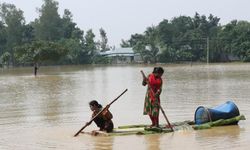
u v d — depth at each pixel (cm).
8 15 11656
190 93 2470
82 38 12369
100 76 4778
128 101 2167
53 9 12325
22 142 1225
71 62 11519
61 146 1155
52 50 7106
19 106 2075
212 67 6925
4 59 9844
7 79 4512
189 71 5469
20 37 11631
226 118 1400
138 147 1116
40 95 2609
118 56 12338
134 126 1397
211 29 12088
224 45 10938
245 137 1196
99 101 2206
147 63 11181
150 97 1348
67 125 1496
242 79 3606
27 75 5397
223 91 2534
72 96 2498
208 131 1298
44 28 12219
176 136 1238
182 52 11231
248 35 10481
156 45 11300
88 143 1182
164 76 4362
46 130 1407
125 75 4925
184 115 1650
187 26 12481
